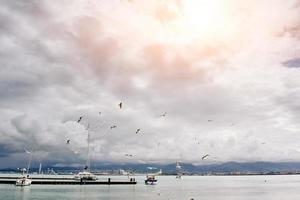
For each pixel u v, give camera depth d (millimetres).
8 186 134750
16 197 99188
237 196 127000
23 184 135625
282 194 138125
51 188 131250
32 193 111312
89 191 124875
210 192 147250
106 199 100125
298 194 138750
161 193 131250
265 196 127438
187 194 132500
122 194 118375
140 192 131625
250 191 157250
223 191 155750
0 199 94375
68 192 117125
